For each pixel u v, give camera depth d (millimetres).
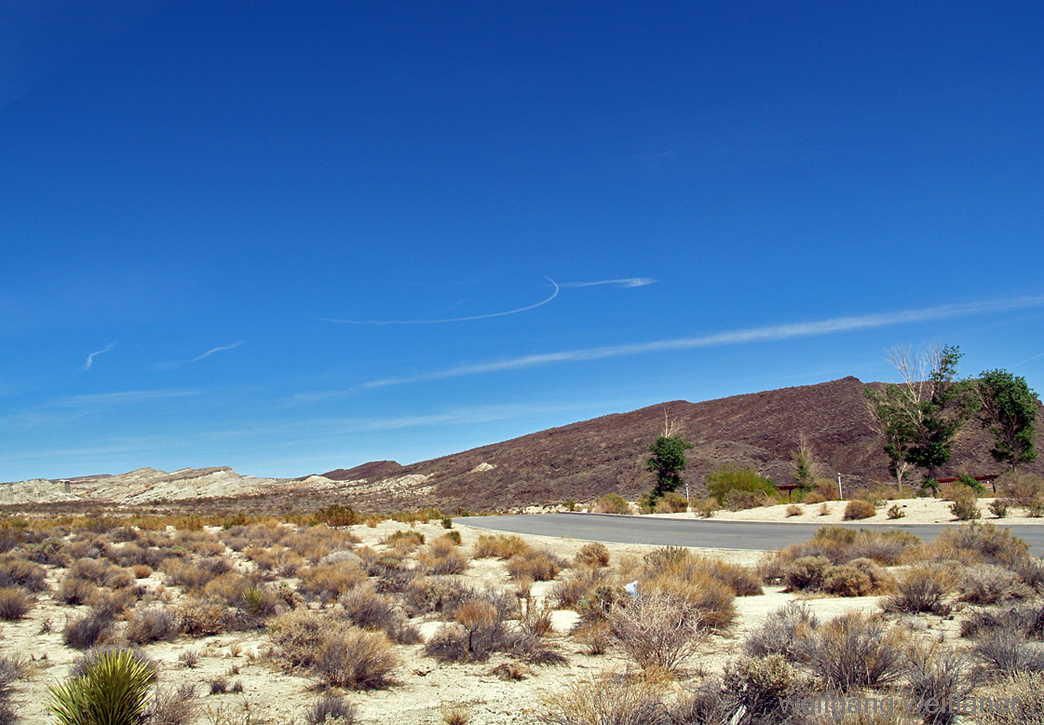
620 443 103562
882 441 67312
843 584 13062
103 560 19953
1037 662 5883
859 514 30672
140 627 10672
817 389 95875
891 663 6281
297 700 7141
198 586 15820
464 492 100625
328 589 15227
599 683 6242
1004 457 42188
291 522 39219
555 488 87312
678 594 9570
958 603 10727
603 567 19297
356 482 136375
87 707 5340
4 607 12336
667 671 7324
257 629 11727
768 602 12523
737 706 5293
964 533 16875
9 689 7324
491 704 6750
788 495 50938
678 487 54469
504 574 19781
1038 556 15859
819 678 6246
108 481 135750
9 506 85375
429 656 9344
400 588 16016
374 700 7102
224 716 6367
